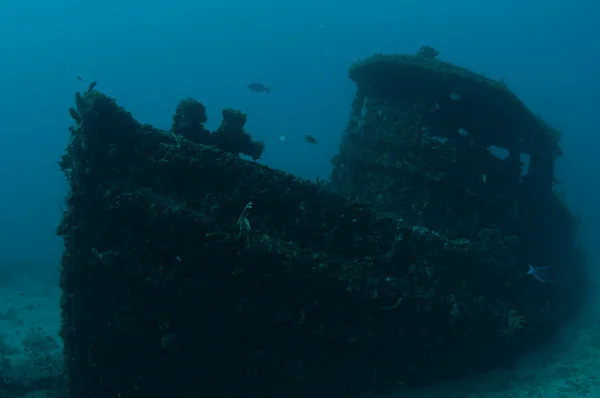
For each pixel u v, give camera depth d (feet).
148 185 22.08
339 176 40.40
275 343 21.98
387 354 24.14
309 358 22.53
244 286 21.04
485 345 28.66
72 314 20.79
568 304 42.80
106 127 21.90
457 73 33.09
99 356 20.90
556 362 31.09
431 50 39.06
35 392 26.37
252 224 22.24
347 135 40.73
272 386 22.80
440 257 26.81
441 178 31.76
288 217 23.40
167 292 20.63
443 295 25.41
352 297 22.24
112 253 20.18
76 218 21.11
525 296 33.68
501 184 34.73
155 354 21.21
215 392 22.49
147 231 20.68
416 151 32.78
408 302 23.63
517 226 35.83
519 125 35.68
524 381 27.27
